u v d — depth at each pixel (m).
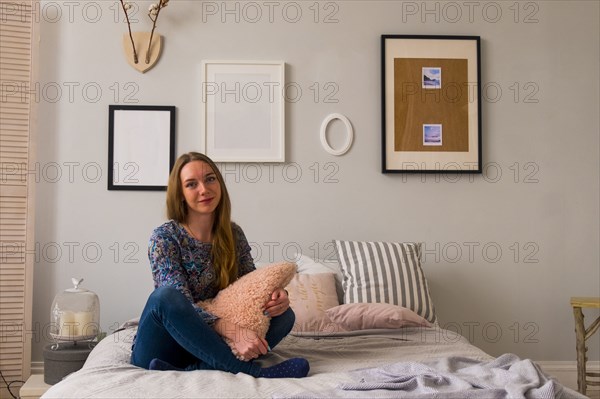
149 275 3.62
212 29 3.68
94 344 3.16
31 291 3.49
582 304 3.49
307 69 3.71
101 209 3.61
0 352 3.46
